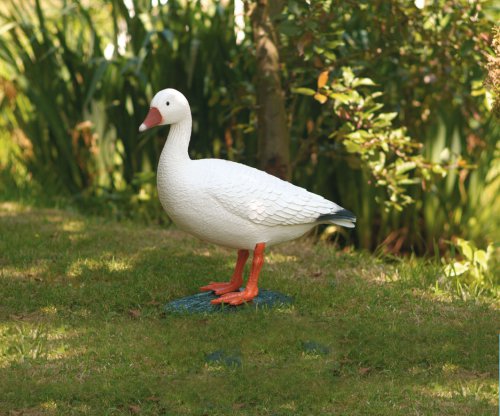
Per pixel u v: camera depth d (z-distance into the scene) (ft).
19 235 12.66
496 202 13.71
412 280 11.50
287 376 9.36
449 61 12.78
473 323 10.43
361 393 9.14
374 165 12.35
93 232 12.94
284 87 13.44
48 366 9.48
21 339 9.92
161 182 10.18
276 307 10.57
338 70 12.82
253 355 9.73
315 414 8.84
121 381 9.24
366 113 12.00
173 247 12.46
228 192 10.05
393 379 9.39
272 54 12.78
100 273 11.48
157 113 10.12
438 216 13.60
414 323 10.39
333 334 10.09
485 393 9.16
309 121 13.66
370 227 13.73
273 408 8.94
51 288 11.04
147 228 13.44
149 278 11.30
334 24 12.72
